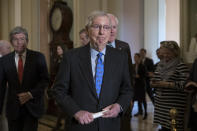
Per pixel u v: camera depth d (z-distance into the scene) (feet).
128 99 6.84
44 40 24.94
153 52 24.94
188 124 9.65
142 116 21.48
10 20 27.55
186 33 12.20
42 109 10.02
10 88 9.80
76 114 6.12
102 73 6.79
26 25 24.99
